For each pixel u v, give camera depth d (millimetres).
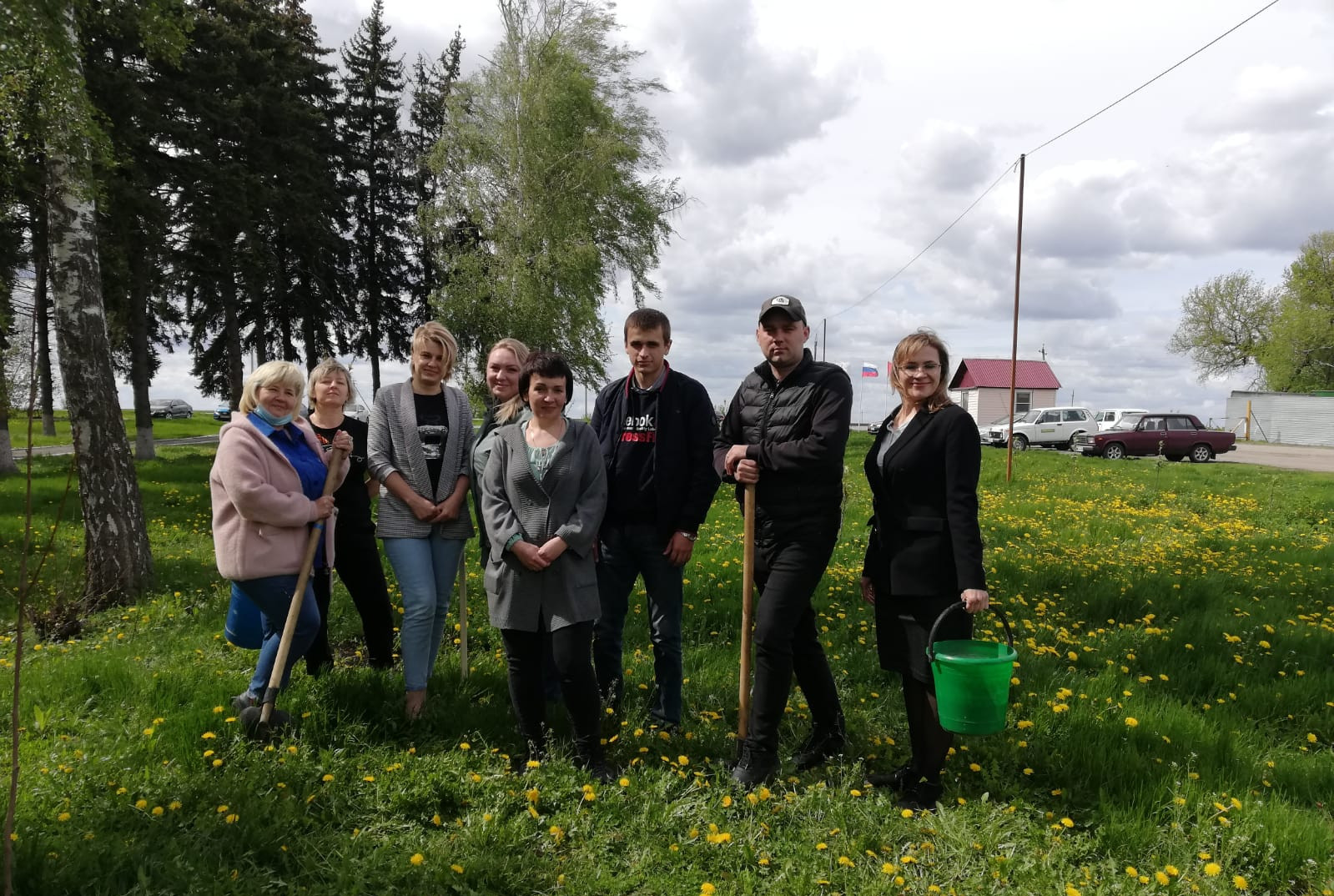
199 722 3754
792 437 3545
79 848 2688
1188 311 60531
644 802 3240
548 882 2771
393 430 4227
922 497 3385
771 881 2795
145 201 17031
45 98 5715
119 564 6535
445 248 28297
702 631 5699
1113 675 4719
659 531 4020
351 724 3820
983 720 3098
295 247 27000
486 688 4414
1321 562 8930
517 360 4297
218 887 2518
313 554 3818
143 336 21547
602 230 28000
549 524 3467
